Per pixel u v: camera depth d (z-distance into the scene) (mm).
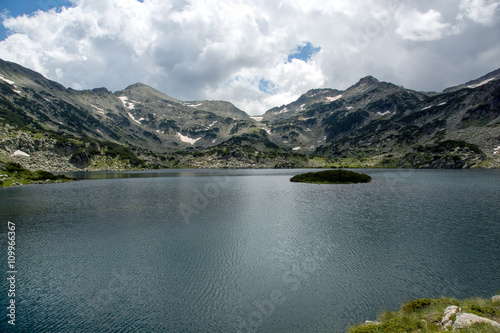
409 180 129500
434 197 73125
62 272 27969
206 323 19516
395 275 25859
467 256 30016
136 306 21812
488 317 15398
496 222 44375
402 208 57656
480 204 61312
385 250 32250
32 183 137000
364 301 21734
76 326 19422
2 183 121688
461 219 46750
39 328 19188
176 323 19594
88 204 69562
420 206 59656
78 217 53562
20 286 25234
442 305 19109
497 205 59812
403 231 39812
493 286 23312
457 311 16062
